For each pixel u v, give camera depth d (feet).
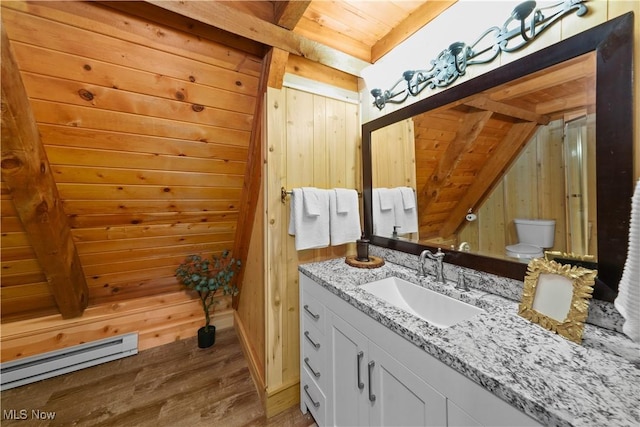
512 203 3.48
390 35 5.15
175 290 8.11
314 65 5.41
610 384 1.84
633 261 1.92
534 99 3.16
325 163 5.58
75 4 3.35
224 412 5.05
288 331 5.27
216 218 6.71
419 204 4.76
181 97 4.44
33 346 6.25
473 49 3.77
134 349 6.98
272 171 4.92
